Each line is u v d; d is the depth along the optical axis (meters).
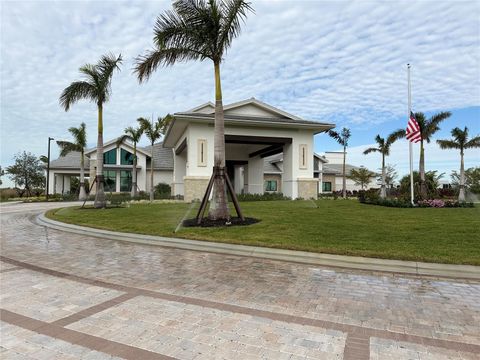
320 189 40.72
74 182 40.25
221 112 10.58
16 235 10.25
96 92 16.97
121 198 27.19
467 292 4.98
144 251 7.87
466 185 36.81
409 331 3.66
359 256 6.66
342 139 33.72
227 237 8.48
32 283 5.39
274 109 22.86
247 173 29.25
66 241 9.21
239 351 3.18
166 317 4.00
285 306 4.38
